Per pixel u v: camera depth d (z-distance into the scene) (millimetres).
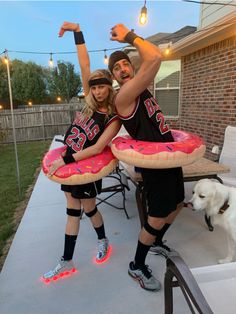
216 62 5230
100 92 1942
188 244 2721
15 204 4219
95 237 2928
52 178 2094
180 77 6871
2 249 2826
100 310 1930
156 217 1960
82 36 2316
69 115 13805
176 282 1355
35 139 13445
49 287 2186
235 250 2389
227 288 1289
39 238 2980
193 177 2889
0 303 2033
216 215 2213
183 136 2219
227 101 4973
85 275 2311
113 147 2041
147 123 1890
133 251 2637
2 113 12742
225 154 3900
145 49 1554
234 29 4371
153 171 1898
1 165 7309
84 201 2297
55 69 25891
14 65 26781
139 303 1979
